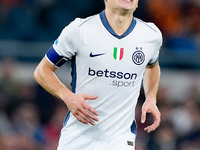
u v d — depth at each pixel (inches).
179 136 1203.2
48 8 1498.5
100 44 527.2
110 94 538.3
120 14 524.7
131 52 532.7
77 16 1517.0
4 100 1221.7
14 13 1467.8
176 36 1508.4
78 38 526.0
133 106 556.7
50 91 539.5
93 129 551.5
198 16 1582.2
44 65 546.3
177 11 1572.3
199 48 1485.0
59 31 1485.0
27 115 1178.0
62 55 537.0
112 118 547.5
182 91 1302.9
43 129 1184.2
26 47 1298.0
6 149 1064.8
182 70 1322.6
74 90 551.8
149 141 1176.8
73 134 560.1
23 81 1280.8
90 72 533.6
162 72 1320.1
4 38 1435.8
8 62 1274.6
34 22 1470.2
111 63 529.0
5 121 1171.3
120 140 548.4
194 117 1242.6
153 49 552.4
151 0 1565.0
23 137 1109.1
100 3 1521.9
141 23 549.0
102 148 549.6
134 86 546.6
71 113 564.1
